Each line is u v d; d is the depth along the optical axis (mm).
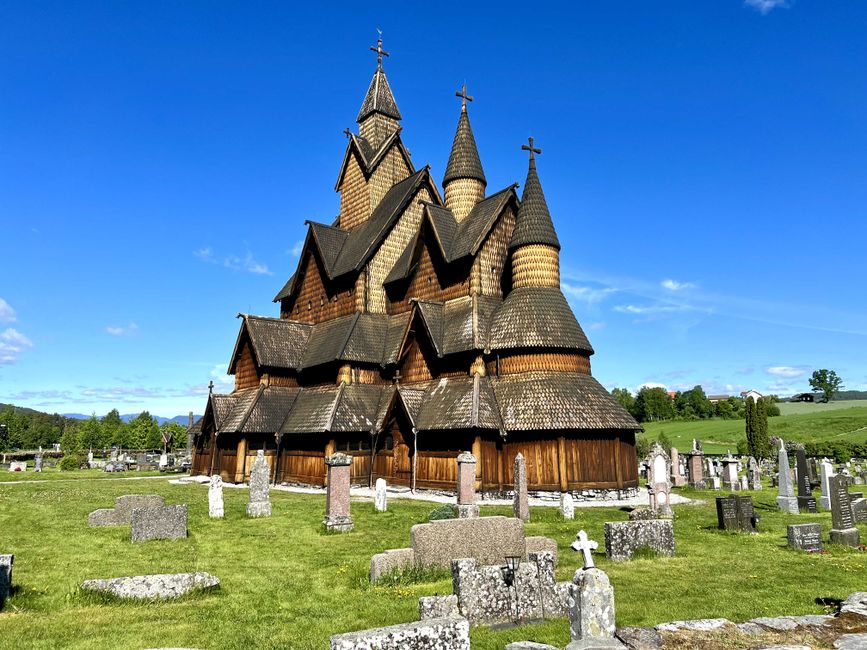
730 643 9195
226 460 40250
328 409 36406
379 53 52156
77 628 10148
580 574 8984
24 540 17859
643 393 164875
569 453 30156
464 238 38500
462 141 45125
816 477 42031
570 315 34438
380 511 24422
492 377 33844
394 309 42500
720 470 52656
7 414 116625
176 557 15695
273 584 13180
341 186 50969
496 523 14258
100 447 99000
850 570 14625
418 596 12062
